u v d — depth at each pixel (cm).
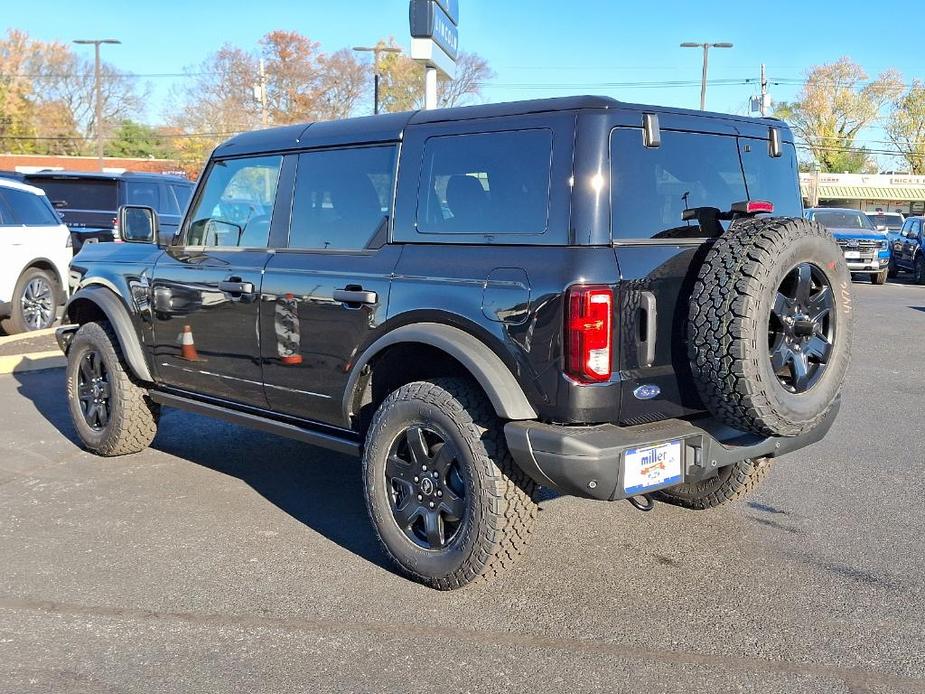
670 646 343
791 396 358
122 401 576
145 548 440
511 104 384
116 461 594
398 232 413
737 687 313
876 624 361
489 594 389
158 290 536
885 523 479
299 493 530
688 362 367
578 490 347
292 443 645
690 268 371
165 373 545
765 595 388
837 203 7175
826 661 331
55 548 439
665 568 418
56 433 662
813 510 500
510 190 374
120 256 580
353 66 5894
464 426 372
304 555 434
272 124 5859
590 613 371
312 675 321
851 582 402
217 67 5938
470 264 377
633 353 354
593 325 340
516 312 356
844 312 380
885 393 827
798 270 361
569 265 345
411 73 5825
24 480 550
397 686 314
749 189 430
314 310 436
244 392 492
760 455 400
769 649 340
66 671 323
